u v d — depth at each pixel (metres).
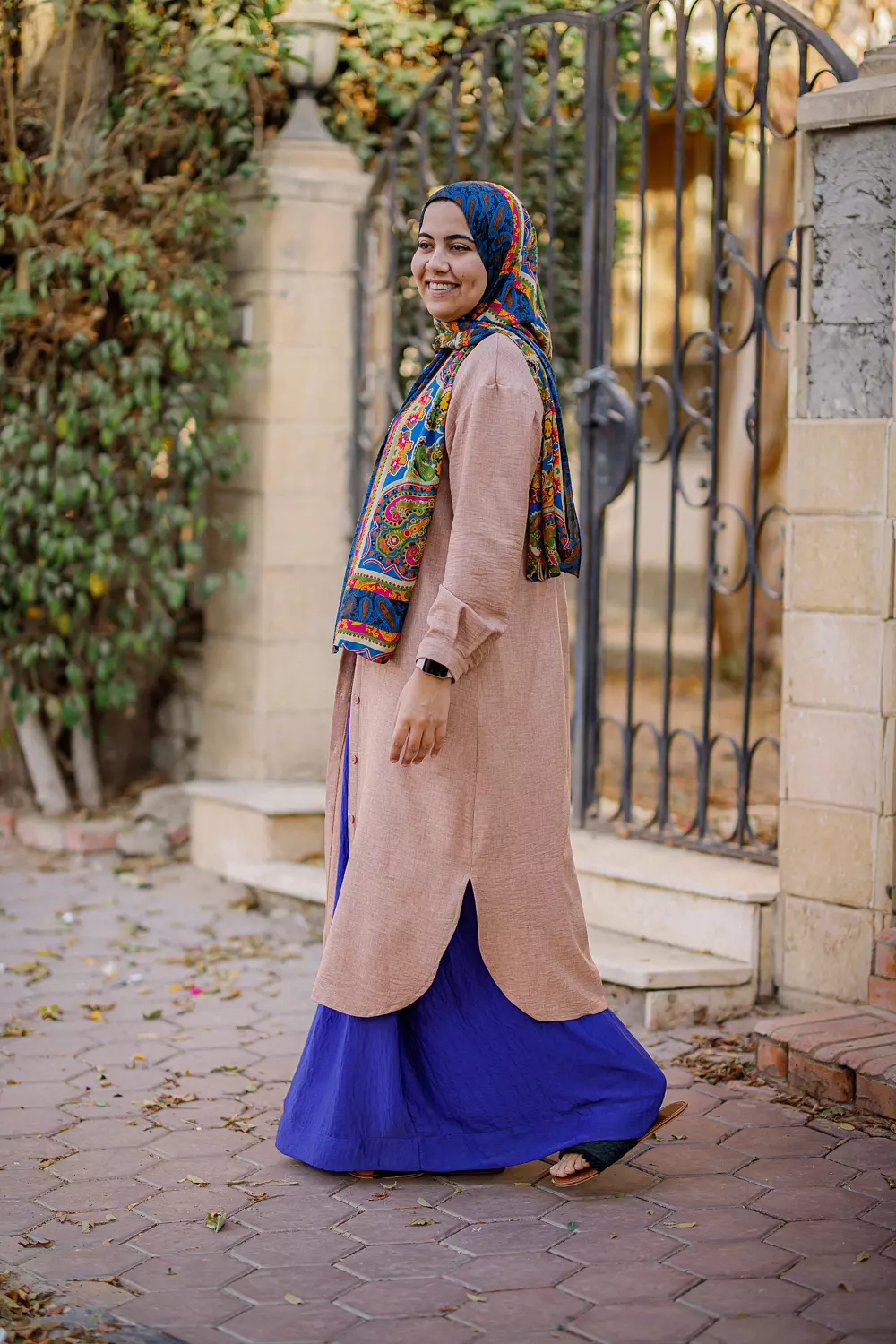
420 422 3.03
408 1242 2.91
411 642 3.06
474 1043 3.12
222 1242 2.91
